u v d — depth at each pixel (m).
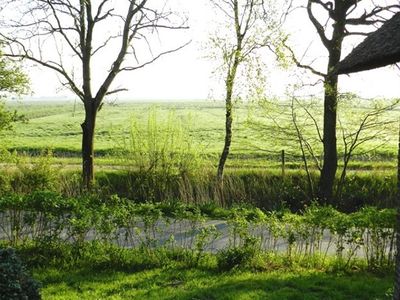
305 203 19.95
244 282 10.09
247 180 20.88
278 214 15.84
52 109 94.75
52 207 11.46
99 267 11.11
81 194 18.50
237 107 20.17
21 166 17.89
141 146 21.00
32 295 7.46
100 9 19.92
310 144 21.98
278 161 26.44
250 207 18.16
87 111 20.48
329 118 20.05
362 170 23.27
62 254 11.42
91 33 20.28
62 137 46.97
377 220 11.05
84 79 20.41
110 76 20.23
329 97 19.92
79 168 23.59
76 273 10.64
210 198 19.53
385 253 11.52
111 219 11.63
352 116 20.03
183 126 22.00
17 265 7.50
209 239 12.98
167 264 11.30
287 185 20.56
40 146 37.25
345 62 6.56
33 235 11.81
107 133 46.25
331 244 13.40
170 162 20.59
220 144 37.81
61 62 19.58
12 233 11.93
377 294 9.52
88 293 9.41
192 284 9.95
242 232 11.57
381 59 6.05
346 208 19.91
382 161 25.73
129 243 12.74
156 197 20.09
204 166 20.95
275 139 21.00
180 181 19.98
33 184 17.67
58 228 11.55
